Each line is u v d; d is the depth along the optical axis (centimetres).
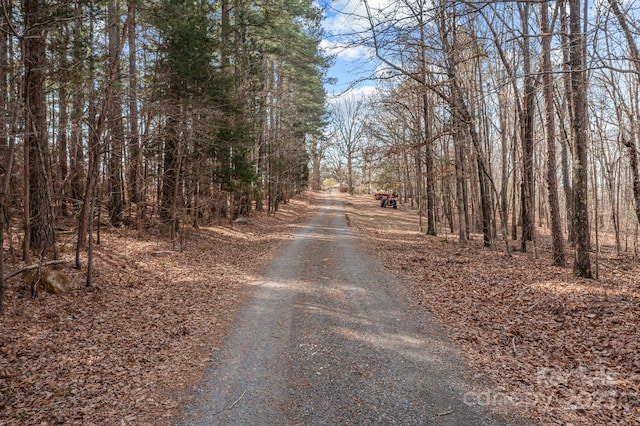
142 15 1406
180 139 1472
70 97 1256
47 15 978
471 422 450
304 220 3158
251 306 917
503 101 1762
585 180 1018
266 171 3019
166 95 1495
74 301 845
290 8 2153
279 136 3028
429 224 2316
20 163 1234
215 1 1908
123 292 959
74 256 1136
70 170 1478
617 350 595
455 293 984
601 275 1072
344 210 4181
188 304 923
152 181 1744
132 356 632
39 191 1085
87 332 714
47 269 890
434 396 510
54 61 1046
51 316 754
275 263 1427
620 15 646
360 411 479
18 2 1011
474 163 1891
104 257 1196
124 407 486
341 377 567
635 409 452
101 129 990
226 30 1952
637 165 1130
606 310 754
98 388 529
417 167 2470
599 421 436
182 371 589
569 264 1303
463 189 2078
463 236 1895
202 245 1667
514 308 839
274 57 2597
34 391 512
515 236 2139
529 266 1250
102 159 1323
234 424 454
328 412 478
